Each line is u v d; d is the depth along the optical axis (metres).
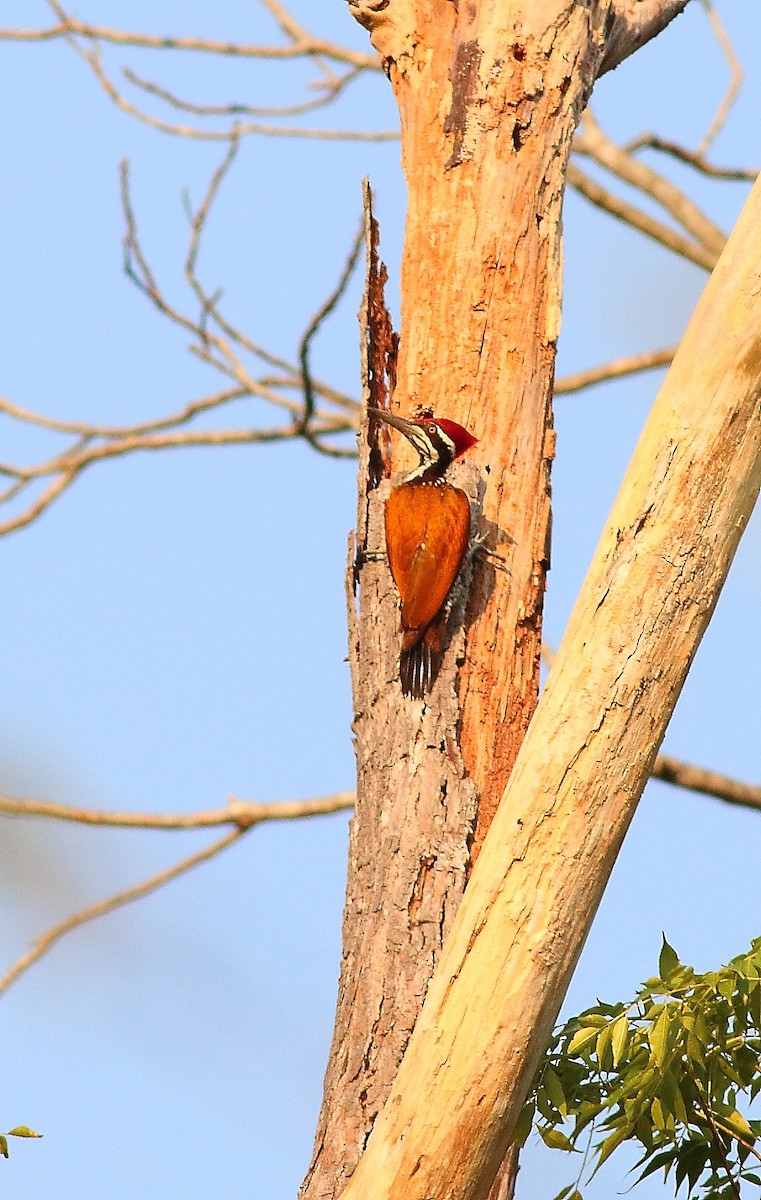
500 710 10.80
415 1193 8.54
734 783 15.94
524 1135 8.93
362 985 9.85
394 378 11.77
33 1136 8.71
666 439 8.98
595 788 8.75
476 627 10.91
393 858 10.09
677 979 8.54
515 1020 8.59
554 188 11.73
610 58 12.66
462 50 11.84
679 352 9.09
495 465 11.27
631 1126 8.59
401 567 10.71
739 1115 8.64
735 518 8.97
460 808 10.26
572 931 8.71
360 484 11.37
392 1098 8.69
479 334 11.47
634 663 8.82
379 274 11.81
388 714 10.54
